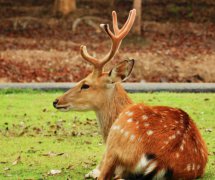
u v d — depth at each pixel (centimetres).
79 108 1001
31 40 2889
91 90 991
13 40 2881
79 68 2458
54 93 1848
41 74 2377
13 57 2562
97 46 2809
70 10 3262
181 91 1881
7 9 3353
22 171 1016
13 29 3084
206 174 959
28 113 1530
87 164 1058
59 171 1002
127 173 849
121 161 851
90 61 996
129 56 2581
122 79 972
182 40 2942
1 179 967
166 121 856
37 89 1880
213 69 2500
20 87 1894
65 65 2486
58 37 2956
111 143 862
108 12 3344
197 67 2511
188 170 844
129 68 966
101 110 991
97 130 1341
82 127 1373
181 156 836
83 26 3139
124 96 988
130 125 852
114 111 982
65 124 1405
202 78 2439
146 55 2619
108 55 995
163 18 3288
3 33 3008
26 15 3278
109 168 859
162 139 835
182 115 886
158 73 2448
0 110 1566
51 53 2636
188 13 3344
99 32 3056
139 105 884
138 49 2736
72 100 999
